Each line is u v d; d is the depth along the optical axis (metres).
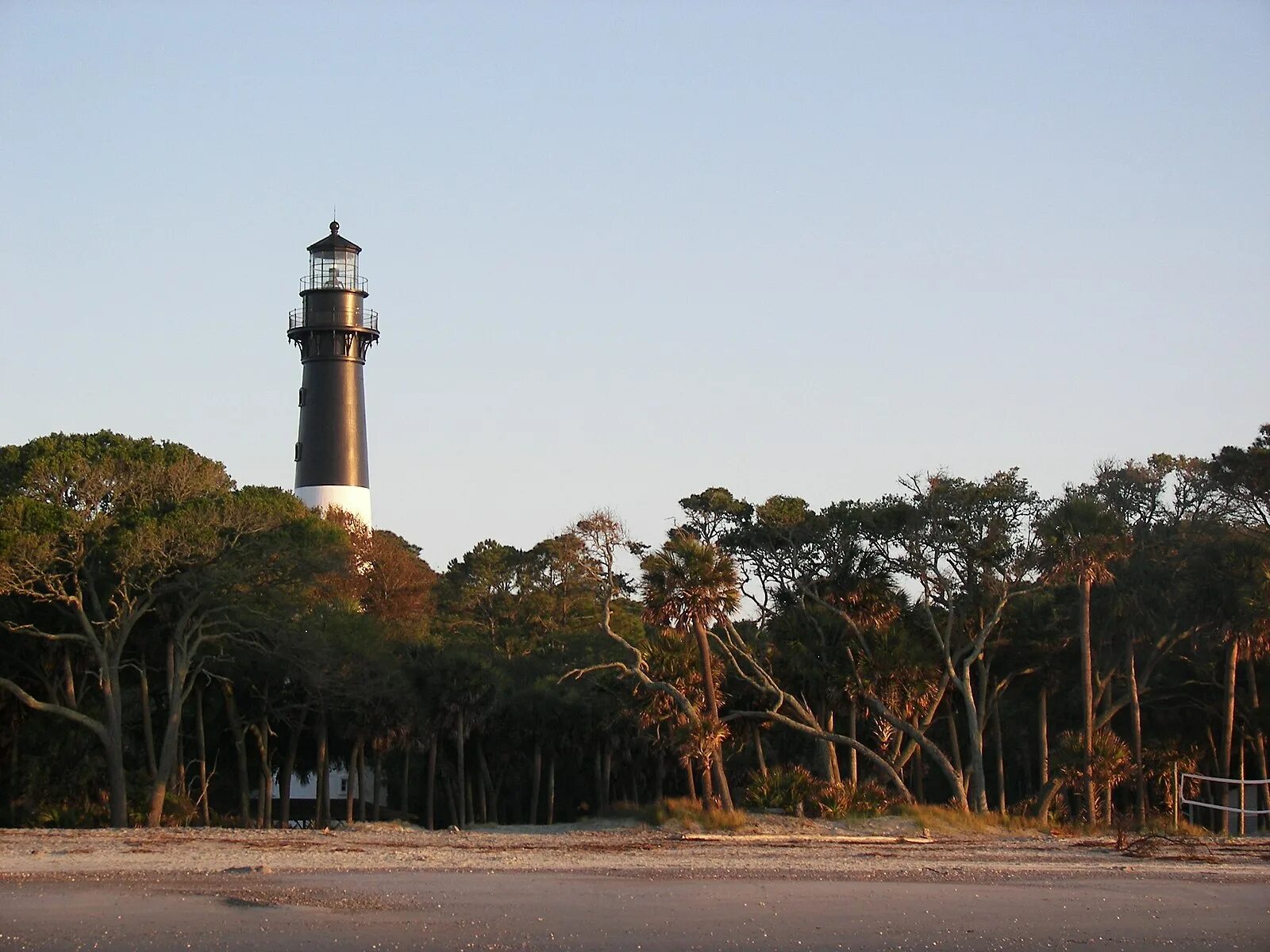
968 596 56.16
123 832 38.53
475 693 59.25
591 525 50.97
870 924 24.27
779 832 42.25
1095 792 52.22
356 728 57.66
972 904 27.02
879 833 42.78
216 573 48.12
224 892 25.84
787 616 57.34
